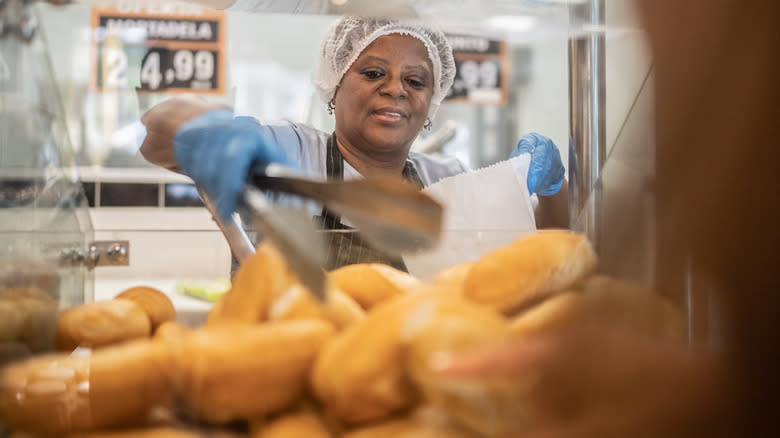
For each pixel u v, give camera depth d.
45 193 0.37
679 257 0.17
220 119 0.43
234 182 0.36
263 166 0.37
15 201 0.33
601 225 0.22
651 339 0.17
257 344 0.20
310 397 0.21
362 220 0.27
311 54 1.93
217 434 0.21
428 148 1.74
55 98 0.43
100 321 0.32
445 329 0.18
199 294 0.40
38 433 0.23
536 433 0.17
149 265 0.46
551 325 0.18
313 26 1.92
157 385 0.22
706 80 0.17
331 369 0.20
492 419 0.17
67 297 0.40
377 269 0.32
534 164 1.05
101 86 1.84
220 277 0.46
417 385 0.19
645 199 0.19
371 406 0.19
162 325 0.33
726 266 0.17
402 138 1.26
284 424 0.20
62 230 0.39
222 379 0.20
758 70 0.16
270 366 0.20
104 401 0.22
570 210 0.46
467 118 2.07
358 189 0.26
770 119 0.16
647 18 0.18
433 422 0.18
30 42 0.37
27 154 0.35
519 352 0.16
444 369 0.16
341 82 1.26
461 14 0.80
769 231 0.16
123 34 1.84
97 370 0.22
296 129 1.31
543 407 0.16
